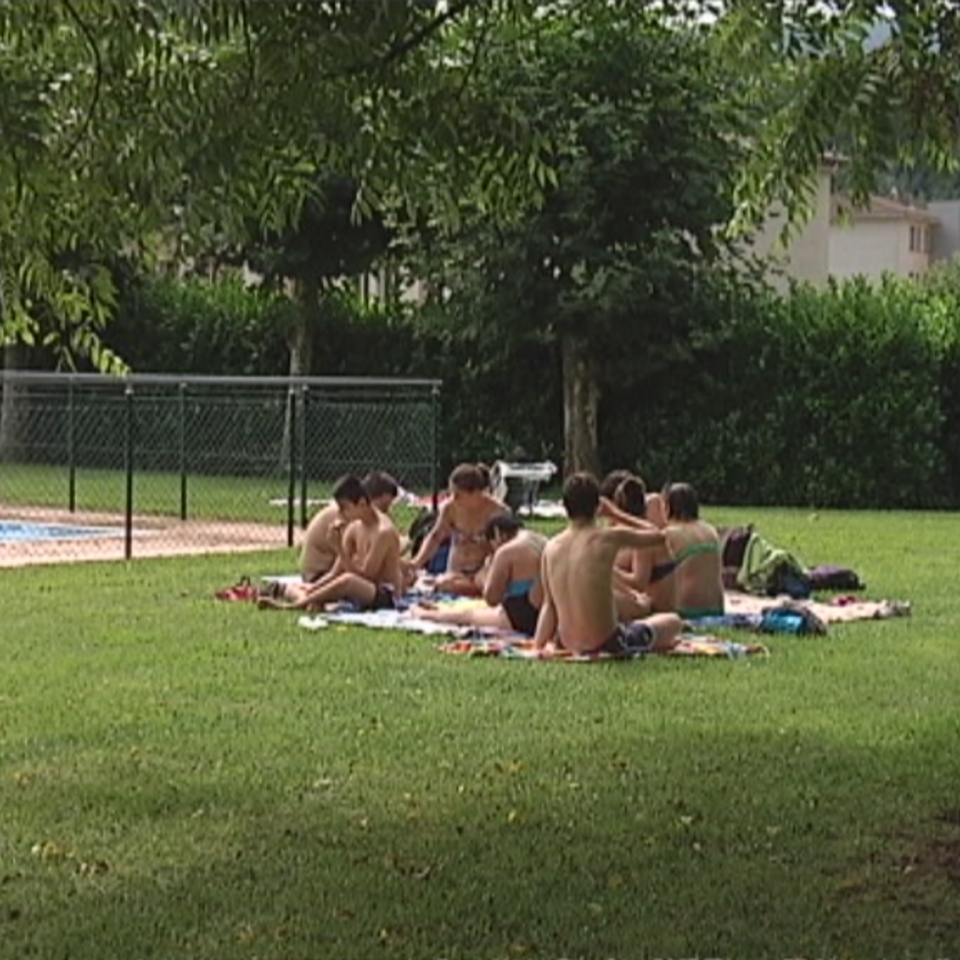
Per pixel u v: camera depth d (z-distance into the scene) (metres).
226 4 5.50
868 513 25.77
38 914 5.70
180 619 12.65
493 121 6.34
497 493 22.16
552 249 26.00
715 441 27.84
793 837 6.73
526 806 7.17
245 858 6.37
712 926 5.62
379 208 7.14
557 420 28.89
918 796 7.41
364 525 13.20
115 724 8.76
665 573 12.09
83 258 6.63
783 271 28.56
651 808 7.16
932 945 5.44
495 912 5.75
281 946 5.39
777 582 14.48
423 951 5.35
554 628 11.23
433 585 13.84
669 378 28.06
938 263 56.19
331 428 23.17
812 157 6.71
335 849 6.50
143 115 5.73
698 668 10.67
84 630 12.07
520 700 9.50
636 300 26.19
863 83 6.41
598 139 24.98
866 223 58.69
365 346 30.41
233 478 24.97
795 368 27.34
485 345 28.03
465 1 6.28
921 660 11.14
